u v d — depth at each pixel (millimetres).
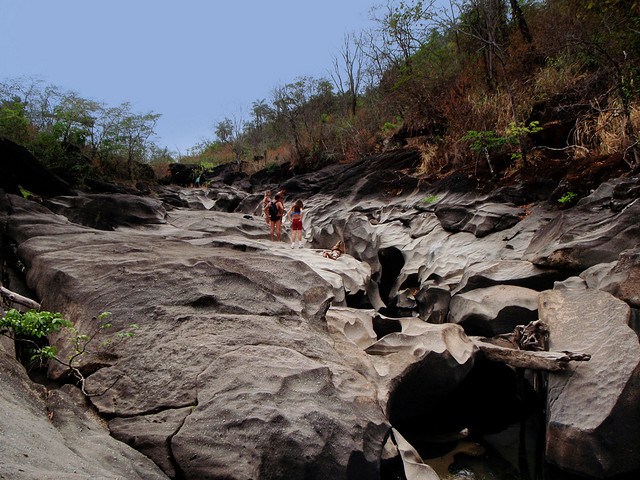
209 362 4594
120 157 21094
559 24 13227
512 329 7211
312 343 5301
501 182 11547
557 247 7668
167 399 4277
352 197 15578
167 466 3734
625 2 10930
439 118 15695
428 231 11758
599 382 4922
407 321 7141
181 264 6098
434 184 13352
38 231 7566
